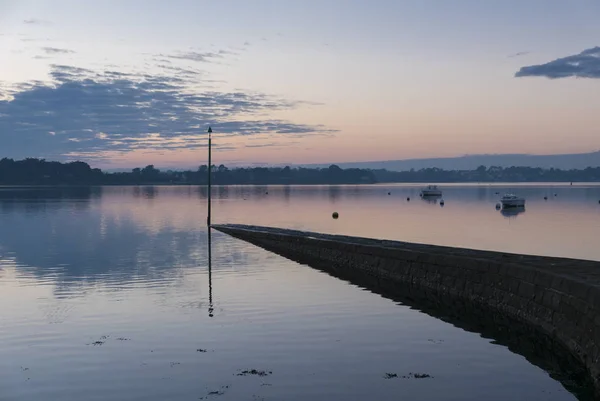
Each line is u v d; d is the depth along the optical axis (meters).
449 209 110.88
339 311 19.89
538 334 16.84
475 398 11.74
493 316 19.36
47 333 16.89
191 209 102.19
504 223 72.94
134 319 18.58
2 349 15.34
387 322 18.31
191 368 13.62
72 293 23.22
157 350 15.09
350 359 14.34
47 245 42.34
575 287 16.00
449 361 14.23
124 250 39.16
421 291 24.33
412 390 12.16
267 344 15.61
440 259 25.30
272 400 11.62
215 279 26.97
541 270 18.98
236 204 128.75
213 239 47.41
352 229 63.00
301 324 17.92
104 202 131.12
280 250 40.34
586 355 13.92
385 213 96.50
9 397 11.97
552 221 76.44
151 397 11.86
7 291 23.77
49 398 11.89
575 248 44.62
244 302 21.33
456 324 18.11
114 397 11.89
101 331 17.11
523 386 12.46
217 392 12.07
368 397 11.76
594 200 153.25
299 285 25.42
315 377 12.97
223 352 14.88
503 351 15.12
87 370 13.57
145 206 112.12
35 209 97.62
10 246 41.62
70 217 76.62
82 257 35.22
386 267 29.38
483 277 22.19
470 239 52.00
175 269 30.28
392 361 14.20
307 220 77.69
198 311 19.73
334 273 29.67
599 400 11.65
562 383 12.66
